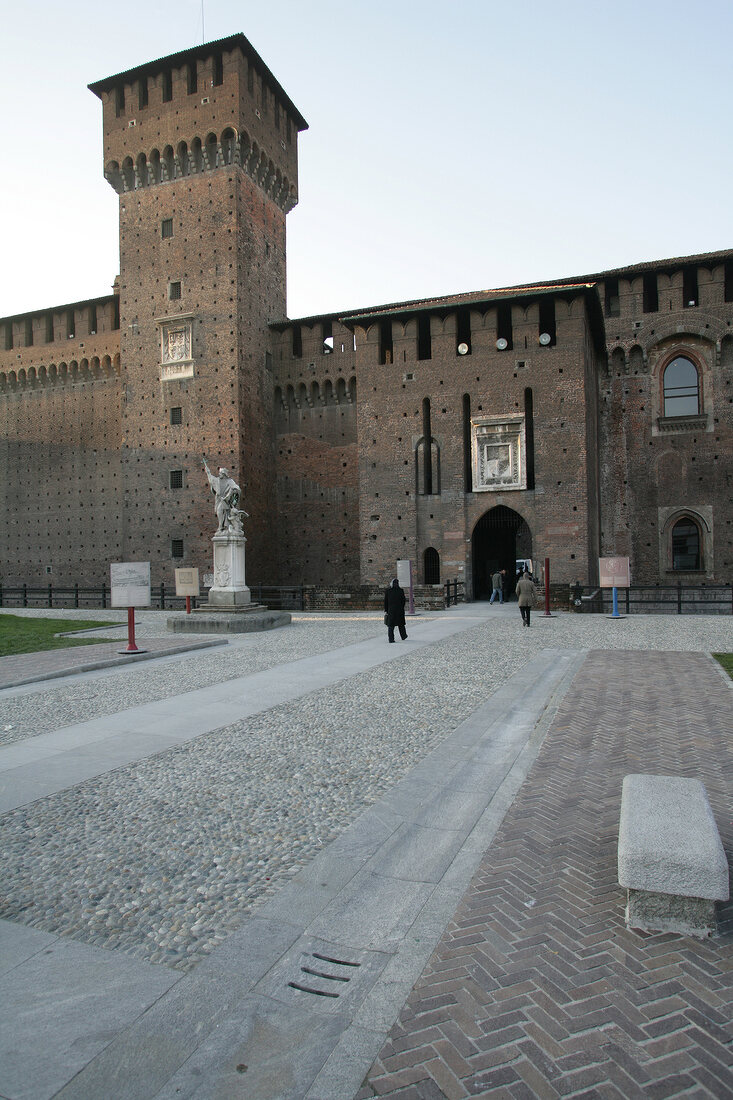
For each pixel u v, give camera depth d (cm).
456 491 3862
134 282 4656
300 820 663
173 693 1277
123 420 4634
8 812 690
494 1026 367
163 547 4478
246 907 502
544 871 536
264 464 4650
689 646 1784
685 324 4069
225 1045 358
